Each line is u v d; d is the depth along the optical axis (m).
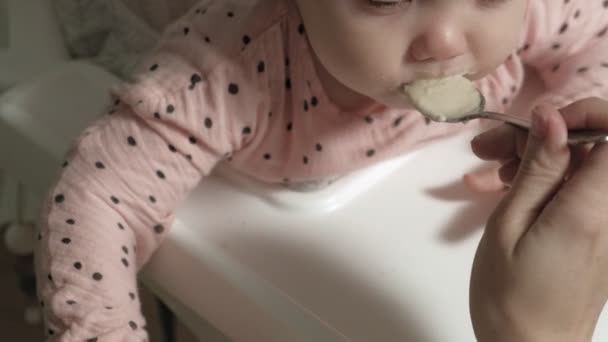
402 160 0.75
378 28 0.60
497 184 0.73
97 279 0.66
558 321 0.57
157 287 0.76
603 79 0.76
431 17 0.60
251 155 0.71
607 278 0.57
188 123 0.67
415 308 0.67
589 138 0.57
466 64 0.62
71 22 0.92
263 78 0.68
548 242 0.56
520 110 0.79
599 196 0.56
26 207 1.01
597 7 0.78
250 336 0.69
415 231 0.71
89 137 0.68
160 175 0.68
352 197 0.73
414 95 0.62
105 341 0.64
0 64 0.89
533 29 0.76
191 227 0.71
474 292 0.58
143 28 0.88
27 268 1.05
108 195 0.67
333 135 0.71
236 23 0.68
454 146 0.77
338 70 0.63
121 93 0.68
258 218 0.72
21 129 0.79
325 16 0.61
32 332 1.15
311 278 0.69
